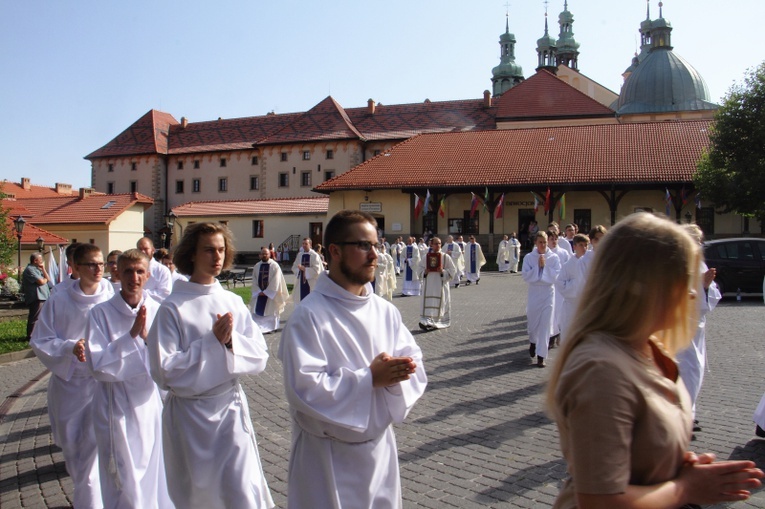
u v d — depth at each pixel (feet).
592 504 5.52
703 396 25.04
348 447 9.23
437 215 145.48
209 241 12.89
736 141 114.11
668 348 6.56
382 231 145.18
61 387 15.85
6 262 92.94
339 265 9.87
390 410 9.48
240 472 11.87
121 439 13.85
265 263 46.96
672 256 6.08
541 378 28.63
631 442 5.68
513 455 18.57
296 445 9.60
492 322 47.65
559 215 134.41
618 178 126.93
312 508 9.23
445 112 210.18
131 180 242.99
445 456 18.61
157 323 12.25
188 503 11.80
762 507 14.64
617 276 6.18
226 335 11.81
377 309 10.28
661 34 221.25
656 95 213.05
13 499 16.47
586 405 5.67
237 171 231.71
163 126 250.78
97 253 17.54
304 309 9.50
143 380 14.39
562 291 30.68
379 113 219.41
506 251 114.32
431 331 43.80
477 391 26.40
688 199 129.39
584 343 6.14
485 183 135.33
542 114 190.70
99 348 14.11
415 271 77.71
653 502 5.52
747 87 113.80
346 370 9.08
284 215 162.91
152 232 238.07
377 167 149.38
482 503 15.25
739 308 52.70
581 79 264.52
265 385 28.50
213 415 11.90
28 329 43.55
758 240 59.11
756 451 18.53
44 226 158.40
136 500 13.84
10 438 21.84
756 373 28.91
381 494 9.53
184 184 240.12
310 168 215.92
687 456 6.01
